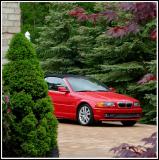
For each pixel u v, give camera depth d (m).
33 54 9.84
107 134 15.77
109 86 24.53
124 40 23.48
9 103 9.11
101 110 17.89
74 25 28.50
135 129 17.58
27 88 9.61
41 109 9.67
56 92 19.22
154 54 23.61
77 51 27.72
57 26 28.58
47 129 9.62
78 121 18.48
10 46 9.83
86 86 19.16
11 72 9.66
